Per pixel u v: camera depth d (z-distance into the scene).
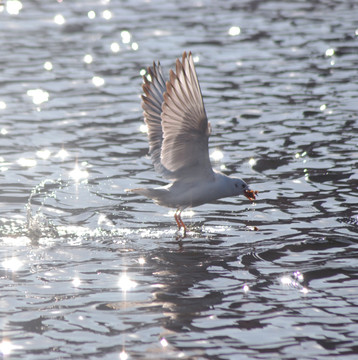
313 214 13.50
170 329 9.24
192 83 10.72
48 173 15.83
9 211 13.68
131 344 8.86
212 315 9.62
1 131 18.67
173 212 13.95
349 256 11.59
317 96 21.59
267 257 11.64
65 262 11.49
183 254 11.83
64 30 31.08
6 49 27.78
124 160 16.73
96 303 10.01
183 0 37.50
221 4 36.38
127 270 11.18
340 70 24.39
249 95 21.89
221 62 25.70
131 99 21.75
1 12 34.56
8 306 9.88
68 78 23.97
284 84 22.97
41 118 19.88
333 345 8.81
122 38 29.41
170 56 26.41
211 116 19.98
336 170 15.79
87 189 14.98
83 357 8.56
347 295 10.18
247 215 13.63
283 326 9.30
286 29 30.64
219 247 12.12
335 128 18.69
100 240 12.48
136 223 13.34
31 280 10.77
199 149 11.70
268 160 16.56
